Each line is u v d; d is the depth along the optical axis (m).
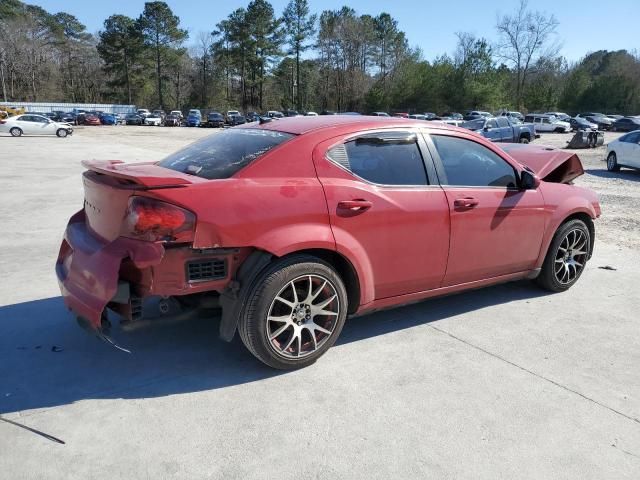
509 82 87.31
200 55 97.25
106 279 2.90
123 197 2.97
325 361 3.57
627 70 90.12
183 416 2.91
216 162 3.39
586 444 2.74
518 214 4.34
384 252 3.62
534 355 3.72
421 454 2.63
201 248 2.98
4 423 2.81
